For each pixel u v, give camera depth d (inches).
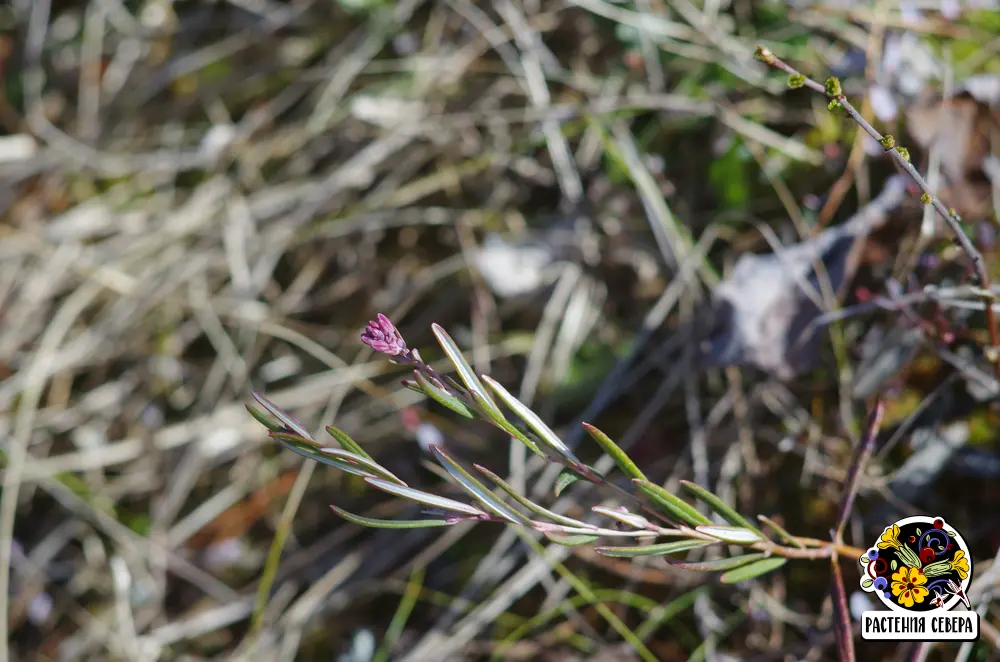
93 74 34.3
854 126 25.9
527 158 27.9
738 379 25.6
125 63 34.2
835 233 25.4
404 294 27.8
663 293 26.6
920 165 25.3
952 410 24.4
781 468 25.1
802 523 24.8
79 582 27.8
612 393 26.1
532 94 27.9
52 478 28.1
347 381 27.1
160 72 33.4
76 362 29.6
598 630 25.2
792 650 24.2
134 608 27.3
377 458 27.0
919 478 24.4
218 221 30.2
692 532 21.5
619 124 27.2
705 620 24.7
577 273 27.0
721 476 25.2
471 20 29.2
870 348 24.9
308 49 31.7
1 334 30.3
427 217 27.9
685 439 25.9
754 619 24.5
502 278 27.2
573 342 26.7
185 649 26.9
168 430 28.0
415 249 28.3
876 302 24.3
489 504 21.3
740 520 21.7
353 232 28.7
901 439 24.6
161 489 28.0
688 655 24.9
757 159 26.4
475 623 25.2
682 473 25.5
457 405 21.2
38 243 31.3
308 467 25.8
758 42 27.0
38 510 28.7
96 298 30.9
